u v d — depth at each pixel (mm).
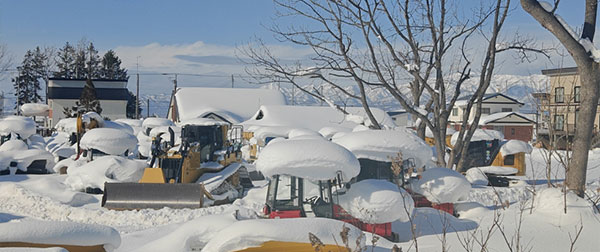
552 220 10977
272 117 52688
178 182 17375
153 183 16500
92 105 55750
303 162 10508
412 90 20625
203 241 8805
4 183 18891
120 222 15070
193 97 68750
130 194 16438
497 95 77062
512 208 12711
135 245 10531
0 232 6602
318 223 7605
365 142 12898
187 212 15414
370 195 10742
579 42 12148
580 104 12484
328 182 10766
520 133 72312
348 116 19766
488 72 18266
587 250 9453
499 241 9977
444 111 18828
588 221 10789
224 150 20000
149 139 34906
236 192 19188
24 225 6793
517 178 25078
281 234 7328
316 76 18562
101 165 18953
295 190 10789
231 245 7422
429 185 13320
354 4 17500
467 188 13430
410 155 13164
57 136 38906
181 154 17969
